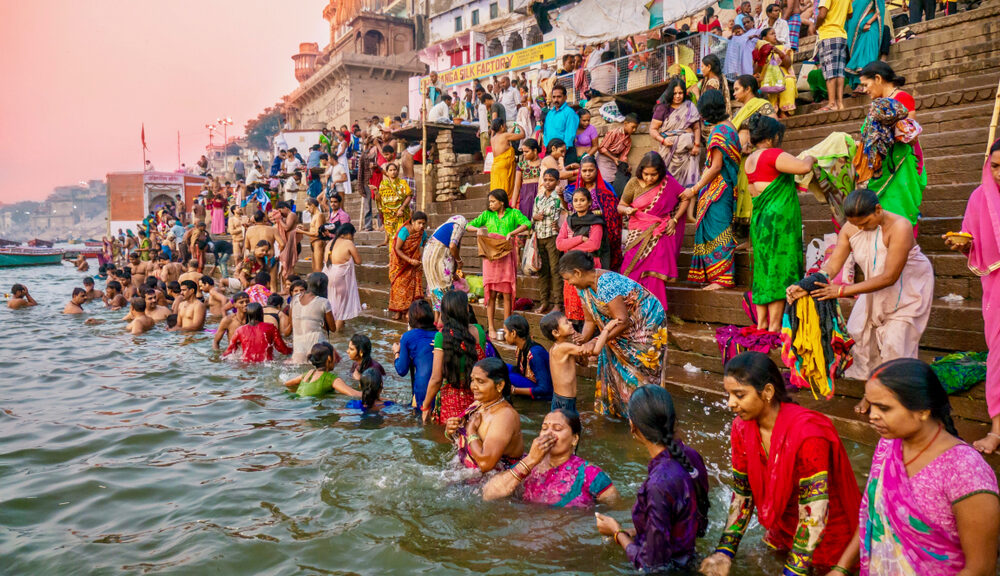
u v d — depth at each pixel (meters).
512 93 13.82
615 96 10.45
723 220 6.00
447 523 3.25
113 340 8.99
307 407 5.48
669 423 2.78
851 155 4.65
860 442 4.02
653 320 4.62
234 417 5.24
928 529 2.01
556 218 6.72
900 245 3.76
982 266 3.53
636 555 2.74
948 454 1.98
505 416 3.79
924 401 1.96
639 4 18.03
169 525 3.32
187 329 9.58
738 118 6.23
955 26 8.55
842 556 2.42
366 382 5.23
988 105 6.59
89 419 5.24
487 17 29.72
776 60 8.15
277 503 3.57
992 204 3.44
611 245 6.22
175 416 5.26
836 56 7.78
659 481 2.70
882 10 7.75
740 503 2.76
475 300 8.42
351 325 9.30
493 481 3.52
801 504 2.46
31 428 5.00
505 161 7.94
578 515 3.30
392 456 4.23
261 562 2.92
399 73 41.03
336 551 3.00
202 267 14.86
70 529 3.30
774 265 4.85
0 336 9.40
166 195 41.91
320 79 43.28
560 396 4.64
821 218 6.66
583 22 19.42
